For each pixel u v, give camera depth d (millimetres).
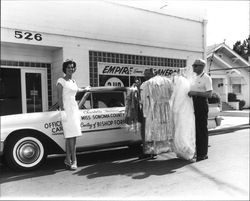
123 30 12008
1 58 9969
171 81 6320
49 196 4301
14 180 5156
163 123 6148
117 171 5531
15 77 10281
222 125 12109
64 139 5996
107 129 6426
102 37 11414
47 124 5828
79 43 10859
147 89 6117
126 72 12289
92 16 11141
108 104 6621
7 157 5594
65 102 5656
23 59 10406
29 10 9797
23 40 9719
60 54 10633
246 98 25516
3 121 5570
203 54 15055
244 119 14578
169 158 6480
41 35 10055
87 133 6211
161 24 13266
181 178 4902
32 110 10648
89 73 11188
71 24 10648
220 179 4758
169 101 6234
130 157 6762
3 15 9336
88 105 6391
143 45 12656
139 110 6355
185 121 6031
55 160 6711
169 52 13641
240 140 8555
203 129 6168
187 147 6012
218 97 8453
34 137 5762
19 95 10367
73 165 5777
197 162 5980
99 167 5891
